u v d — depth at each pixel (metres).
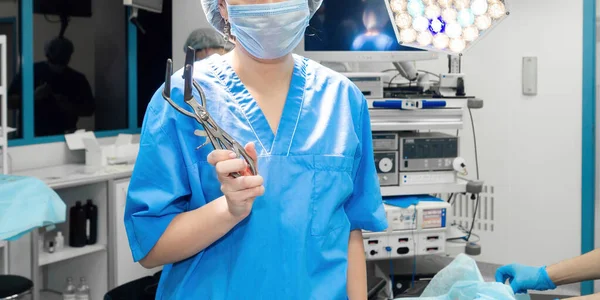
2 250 3.29
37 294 3.32
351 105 1.41
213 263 1.27
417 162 3.08
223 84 1.33
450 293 1.66
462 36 1.67
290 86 1.36
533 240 4.23
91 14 4.36
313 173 1.30
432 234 3.08
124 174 3.78
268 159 1.28
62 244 3.65
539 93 4.12
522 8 4.11
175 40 4.66
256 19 1.21
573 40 3.99
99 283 3.79
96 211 3.74
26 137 3.94
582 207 4.06
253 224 1.26
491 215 4.34
